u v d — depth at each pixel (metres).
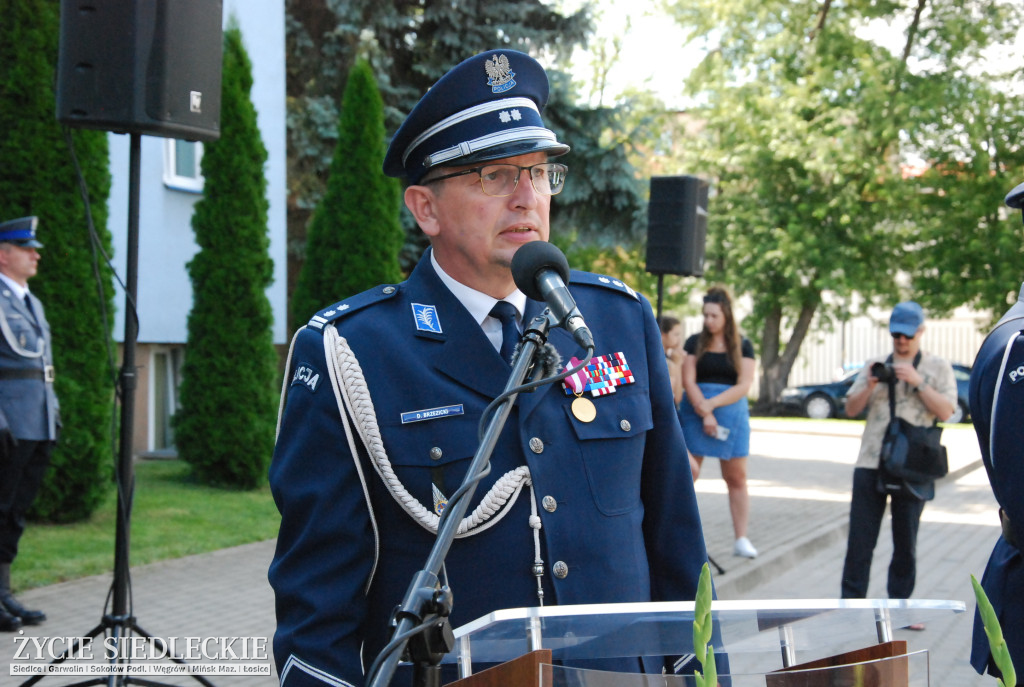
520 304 2.07
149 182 11.10
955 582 7.21
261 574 6.45
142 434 11.45
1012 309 2.49
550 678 1.45
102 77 3.95
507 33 16.42
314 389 1.92
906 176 22.69
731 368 7.22
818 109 23.06
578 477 1.94
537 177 2.03
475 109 1.98
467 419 1.91
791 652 1.75
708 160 23.75
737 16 23.22
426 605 1.49
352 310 2.02
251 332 9.53
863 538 5.74
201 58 4.17
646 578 1.99
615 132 17.56
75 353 7.35
